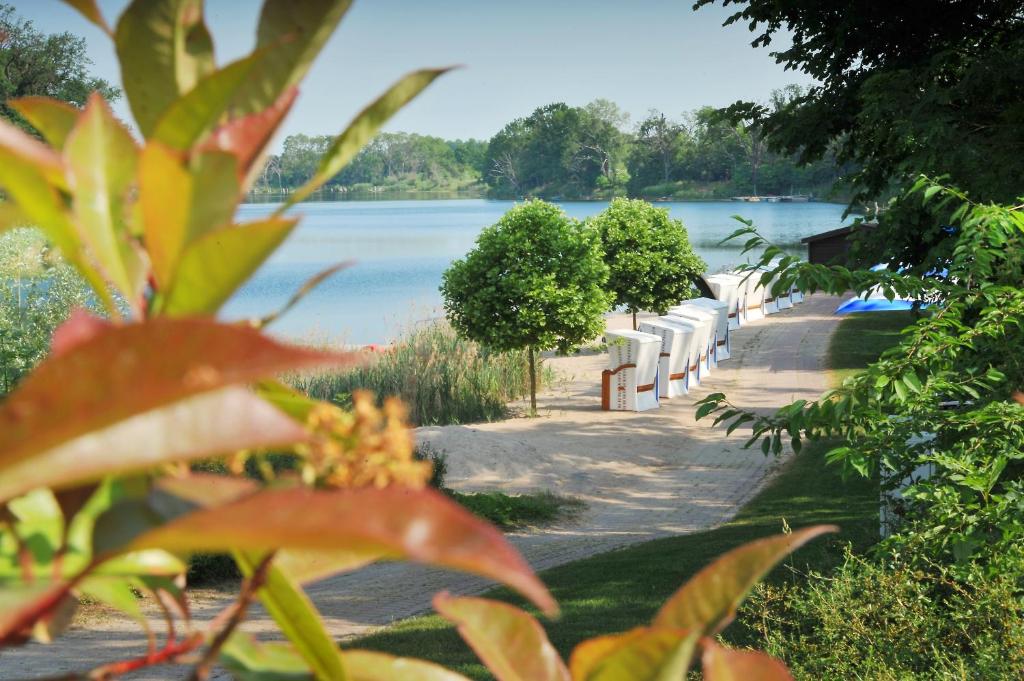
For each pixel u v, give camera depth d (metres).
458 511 0.42
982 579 5.41
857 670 5.78
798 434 5.75
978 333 5.57
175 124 0.66
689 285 37.12
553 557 14.73
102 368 0.41
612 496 19.17
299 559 0.76
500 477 20.05
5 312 15.20
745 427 24.02
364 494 0.44
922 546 6.17
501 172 186.25
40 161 0.63
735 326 42.44
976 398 6.01
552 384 30.50
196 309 0.61
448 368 26.56
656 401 26.95
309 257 88.69
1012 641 5.11
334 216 154.12
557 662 0.82
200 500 0.58
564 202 173.62
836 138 16.73
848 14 15.40
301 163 136.88
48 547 0.63
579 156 174.12
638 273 35.81
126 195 0.68
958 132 12.59
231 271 0.60
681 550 13.32
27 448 0.41
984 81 12.56
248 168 0.69
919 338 5.64
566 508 18.36
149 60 0.73
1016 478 6.53
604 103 173.88
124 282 0.66
